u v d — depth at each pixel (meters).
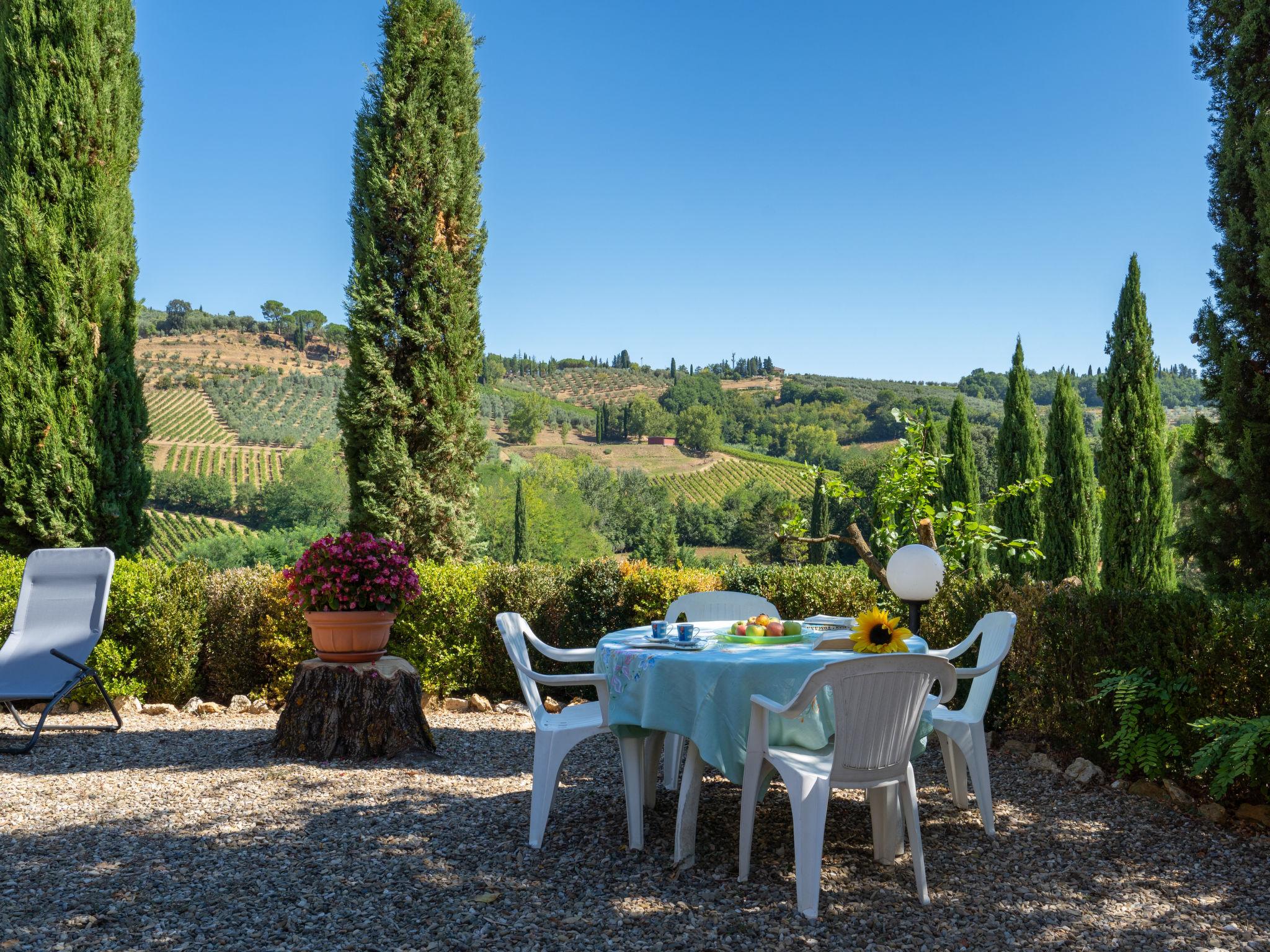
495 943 2.18
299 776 3.98
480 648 5.91
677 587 5.77
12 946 2.12
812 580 5.64
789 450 104.38
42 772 4.02
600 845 3.05
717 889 2.62
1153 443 8.02
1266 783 3.29
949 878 2.75
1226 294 4.73
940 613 5.25
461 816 3.38
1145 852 3.01
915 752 3.01
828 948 2.19
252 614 5.80
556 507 51.28
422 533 7.16
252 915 2.36
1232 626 3.52
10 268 6.31
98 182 6.64
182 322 128.88
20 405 6.25
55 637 5.02
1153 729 3.77
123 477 6.71
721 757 2.75
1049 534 10.20
